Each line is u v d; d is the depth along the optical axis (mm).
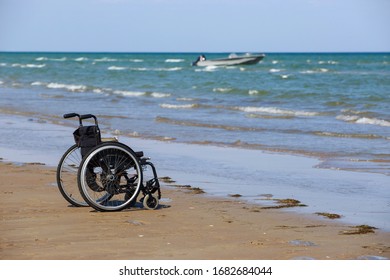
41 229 8375
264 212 9734
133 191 9773
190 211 9750
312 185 12438
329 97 35844
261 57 93875
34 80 62625
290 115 27578
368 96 35438
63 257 7059
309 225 8852
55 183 11906
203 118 26109
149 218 9203
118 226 8625
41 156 16031
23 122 24609
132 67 101188
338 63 118438
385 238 8094
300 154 16875
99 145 9570
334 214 9555
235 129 22484
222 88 45094
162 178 12992
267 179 13102
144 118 26141
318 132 21531
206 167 14656
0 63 130250
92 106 32031
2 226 8547
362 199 11031
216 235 8133
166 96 40125
